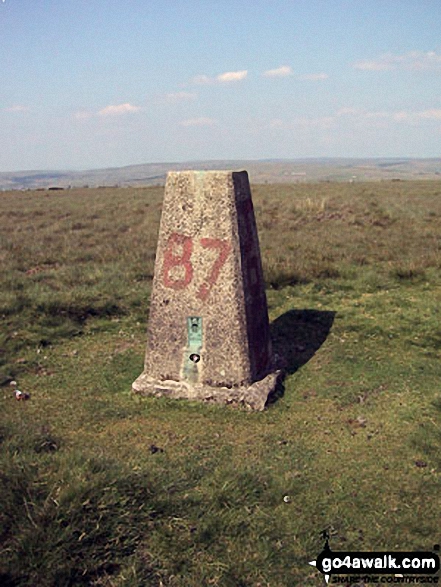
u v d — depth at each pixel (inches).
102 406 213.0
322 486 159.2
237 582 123.2
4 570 118.2
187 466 167.2
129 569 124.1
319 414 205.9
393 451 178.4
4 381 235.8
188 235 215.5
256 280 228.7
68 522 130.7
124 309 327.3
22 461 152.9
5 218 808.9
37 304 318.3
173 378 221.9
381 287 369.4
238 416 204.2
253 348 219.8
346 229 607.5
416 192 1119.6
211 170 212.4
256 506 148.4
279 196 1027.9
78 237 601.9
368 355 261.0
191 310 217.3
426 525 142.1
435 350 264.5
